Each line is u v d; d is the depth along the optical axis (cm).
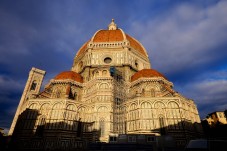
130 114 4716
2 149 4334
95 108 4644
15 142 4453
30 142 4284
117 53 6444
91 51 6506
